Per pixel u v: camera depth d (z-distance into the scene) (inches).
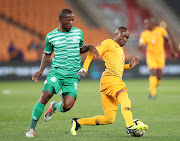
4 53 4229.8
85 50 884.0
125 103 828.0
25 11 4638.3
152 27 1994.3
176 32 5044.3
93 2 5054.1
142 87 2923.2
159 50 1978.3
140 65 4055.1
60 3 4849.9
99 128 1003.9
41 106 848.3
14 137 836.0
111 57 888.3
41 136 854.5
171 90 2662.4
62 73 849.5
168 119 1212.5
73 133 873.5
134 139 807.7
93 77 3909.9
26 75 3742.6
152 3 5187.0
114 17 5012.3
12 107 1609.3
